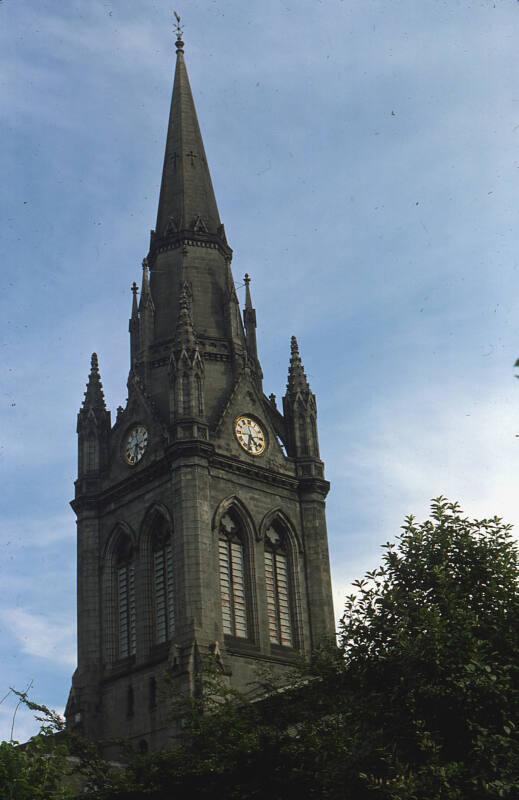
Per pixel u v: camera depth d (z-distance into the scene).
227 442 101.56
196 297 110.12
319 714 62.31
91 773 70.25
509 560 54.31
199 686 87.31
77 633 101.81
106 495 104.31
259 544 100.12
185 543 94.56
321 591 102.25
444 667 49.09
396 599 53.31
